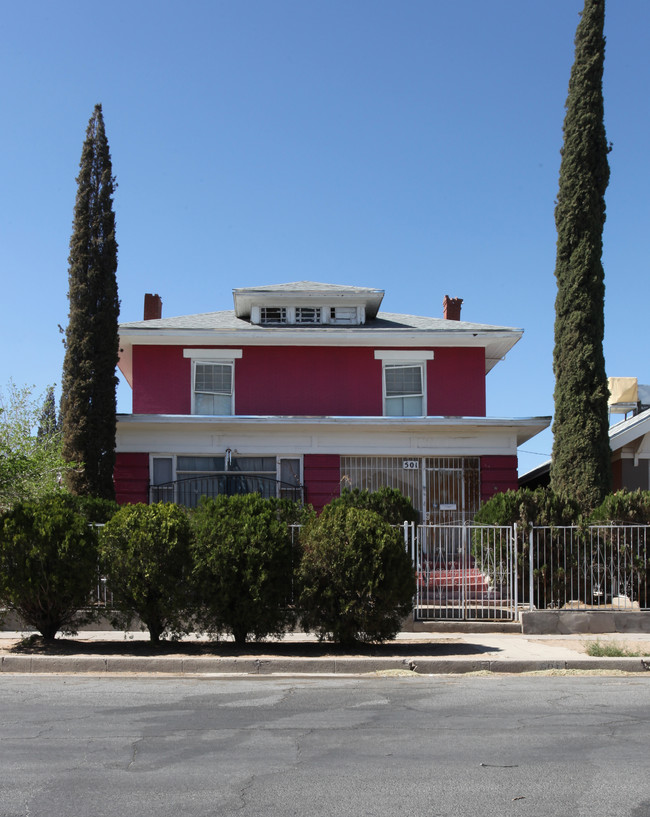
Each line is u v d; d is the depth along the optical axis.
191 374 22.91
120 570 12.59
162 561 12.55
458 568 18.95
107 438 18.89
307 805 5.62
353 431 21.16
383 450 21.20
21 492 15.74
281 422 20.55
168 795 5.81
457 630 14.79
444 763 6.62
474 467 21.41
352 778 6.22
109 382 19.11
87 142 19.84
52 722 8.02
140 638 14.04
